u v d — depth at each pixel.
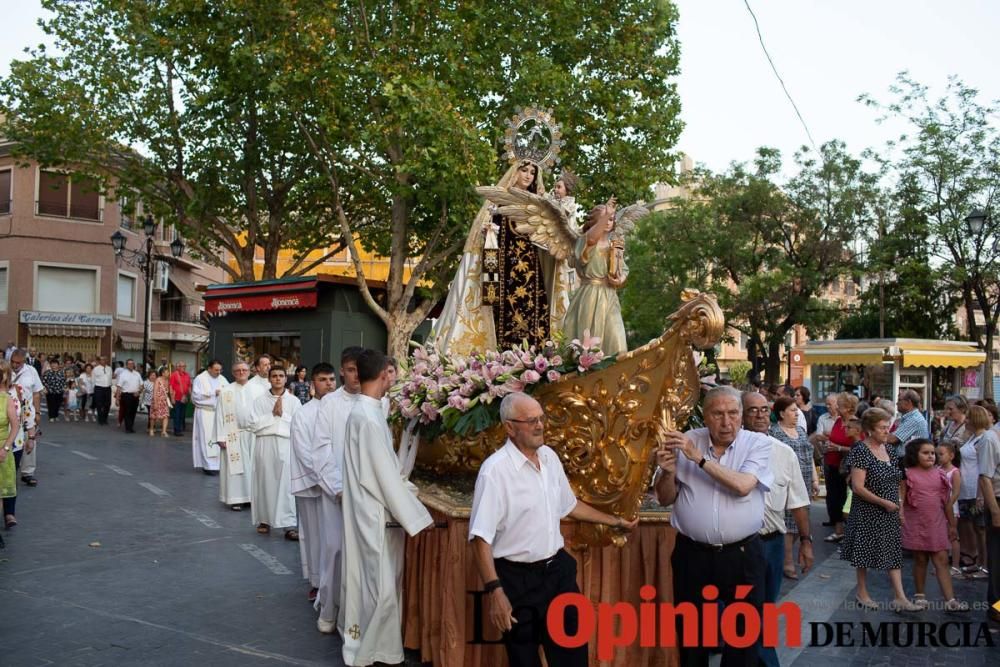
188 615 6.41
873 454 7.29
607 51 20.45
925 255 25.31
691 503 4.48
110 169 23.86
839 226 27.45
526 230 6.75
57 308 34.69
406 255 23.30
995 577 6.86
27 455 12.55
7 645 5.58
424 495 5.84
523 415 4.10
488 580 3.94
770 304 28.47
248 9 19.31
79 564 7.90
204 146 23.77
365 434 5.34
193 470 15.21
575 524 5.13
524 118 7.79
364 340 20.69
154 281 37.38
